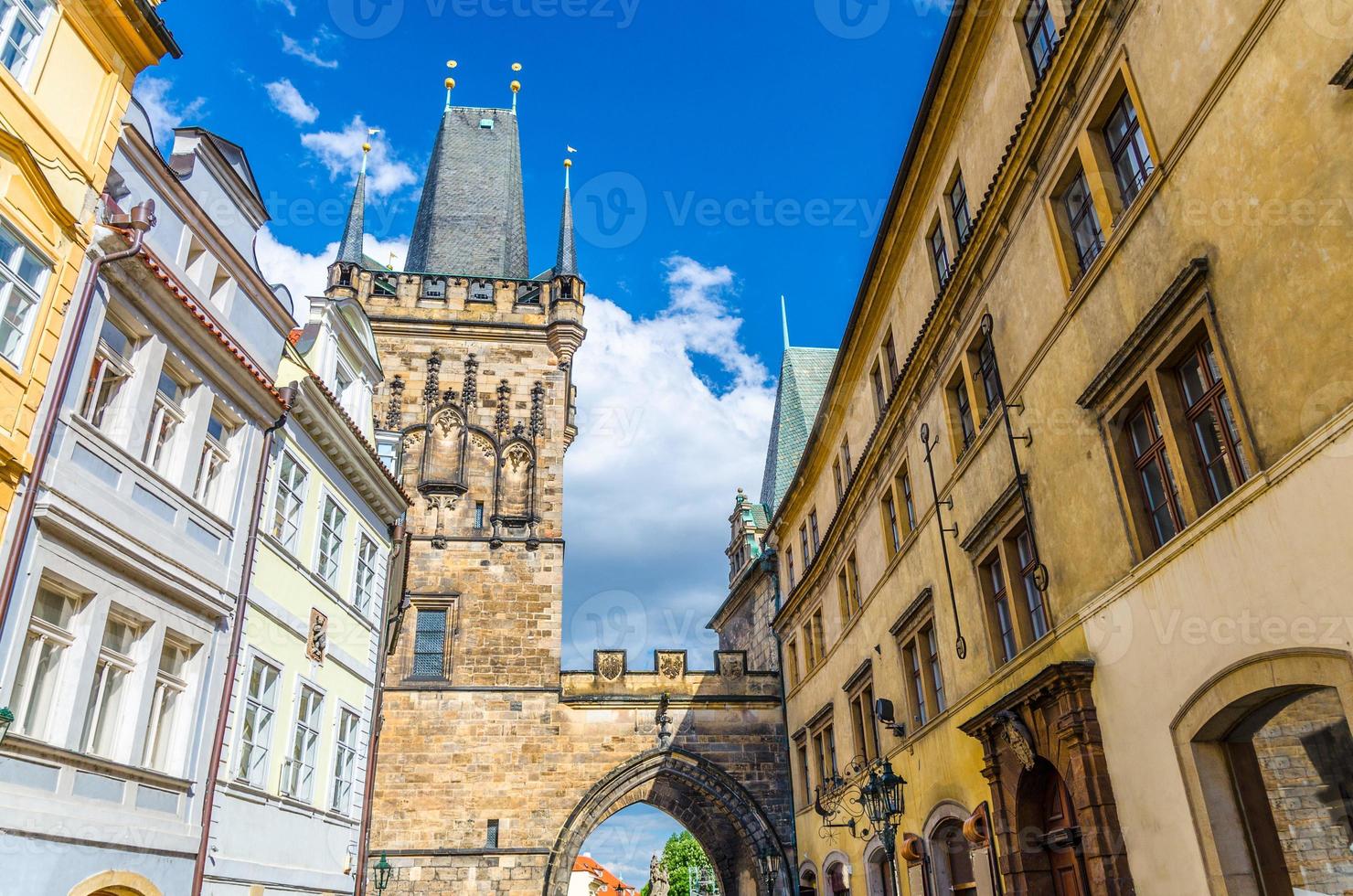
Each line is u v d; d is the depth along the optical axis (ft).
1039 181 50.08
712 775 120.57
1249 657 32.27
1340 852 32.65
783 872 116.37
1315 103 29.43
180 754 46.21
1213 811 34.81
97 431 41.83
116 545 42.22
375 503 76.64
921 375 68.64
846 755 92.43
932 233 69.87
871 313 83.56
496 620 124.06
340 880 65.92
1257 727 34.88
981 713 52.90
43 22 41.04
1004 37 56.08
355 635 71.51
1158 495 40.55
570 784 117.08
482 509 130.72
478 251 160.15
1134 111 42.19
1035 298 50.72
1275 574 31.07
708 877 336.90
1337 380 28.50
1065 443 47.03
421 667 121.08
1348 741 32.83
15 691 37.09
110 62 44.55
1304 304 29.99
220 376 51.98
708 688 125.70
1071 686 43.86
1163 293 37.60
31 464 37.73
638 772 119.14
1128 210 40.47
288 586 59.47
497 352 139.54
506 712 119.14
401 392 134.82
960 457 62.03
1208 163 35.12
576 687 123.75
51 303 39.81
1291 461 30.09
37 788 36.60
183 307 47.88
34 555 37.70
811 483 111.24
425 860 110.42
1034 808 50.19
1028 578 53.83
